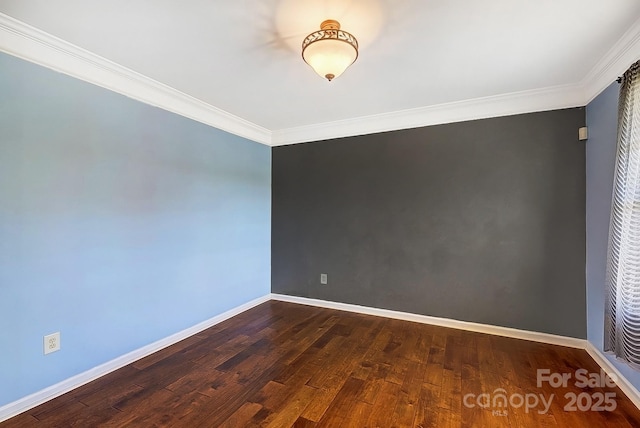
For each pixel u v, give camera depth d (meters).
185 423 1.77
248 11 1.67
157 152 2.74
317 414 1.86
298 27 1.83
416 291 3.40
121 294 2.45
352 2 1.59
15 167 1.87
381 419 1.81
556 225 2.81
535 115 2.87
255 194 4.01
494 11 1.67
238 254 3.71
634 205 1.85
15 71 1.86
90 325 2.24
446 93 2.86
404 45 2.01
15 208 1.87
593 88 2.52
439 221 3.29
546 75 2.47
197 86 2.71
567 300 2.78
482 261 3.10
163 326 2.79
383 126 3.55
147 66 2.33
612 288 2.03
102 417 1.83
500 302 3.03
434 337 2.97
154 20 1.76
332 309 3.85
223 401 1.98
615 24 1.78
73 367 2.14
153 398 2.01
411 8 1.63
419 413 1.86
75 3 1.61
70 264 2.13
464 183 3.17
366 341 2.88
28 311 1.93
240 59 2.22
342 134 3.79
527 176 2.91
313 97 2.96
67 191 2.12
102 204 2.32
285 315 3.62
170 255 2.87
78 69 2.16
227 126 3.53
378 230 3.60
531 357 2.55
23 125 1.90
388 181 3.54
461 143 3.18
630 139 1.89
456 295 3.21
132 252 2.53
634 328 1.82
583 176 2.70
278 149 4.23
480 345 2.79
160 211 2.77
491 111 3.03
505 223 3.00
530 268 2.91
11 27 1.79
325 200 3.92
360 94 2.88
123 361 2.44
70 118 2.13
